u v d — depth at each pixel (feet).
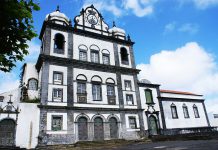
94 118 84.48
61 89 81.66
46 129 73.31
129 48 110.32
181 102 114.93
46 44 85.71
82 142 75.56
